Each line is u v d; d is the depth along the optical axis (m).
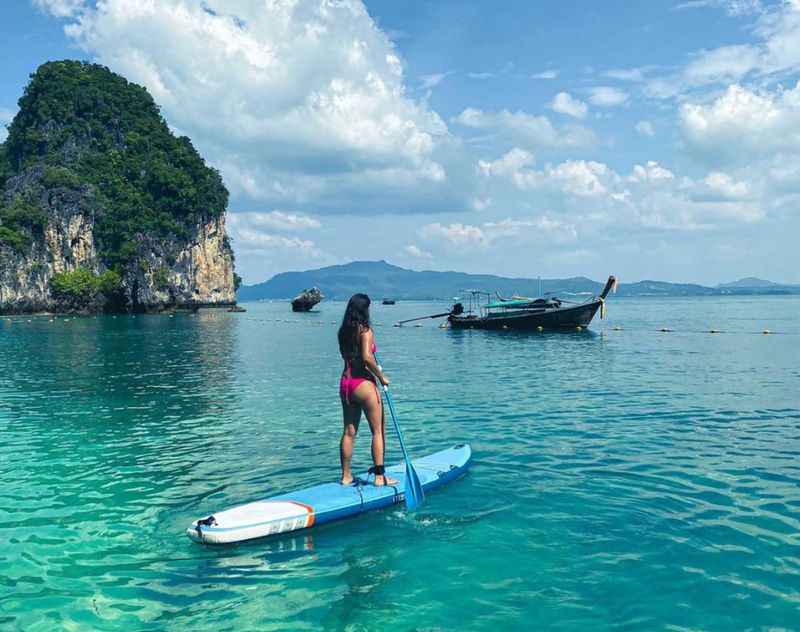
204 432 11.55
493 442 10.28
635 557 5.64
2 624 4.70
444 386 17.31
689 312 93.56
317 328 60.69
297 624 4.62
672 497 7.29
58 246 115.25
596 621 4.58
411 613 4.75
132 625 4.66
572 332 44.22
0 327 63.12
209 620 4.71
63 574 5.56
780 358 24.50
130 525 6.78
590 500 7.22
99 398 15.88
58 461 9.52
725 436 10.52
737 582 5.13
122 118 149.12
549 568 5.47
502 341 36.50
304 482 8.23
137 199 126.31
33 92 149.38
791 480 7.88
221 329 58.56
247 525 6.22
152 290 120.19
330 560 5.77
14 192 121.94
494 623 4.58
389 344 35.28
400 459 9.26
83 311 113.06
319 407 14.27
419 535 6.30
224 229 146.62
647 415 12.49
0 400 15.65
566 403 14.09
